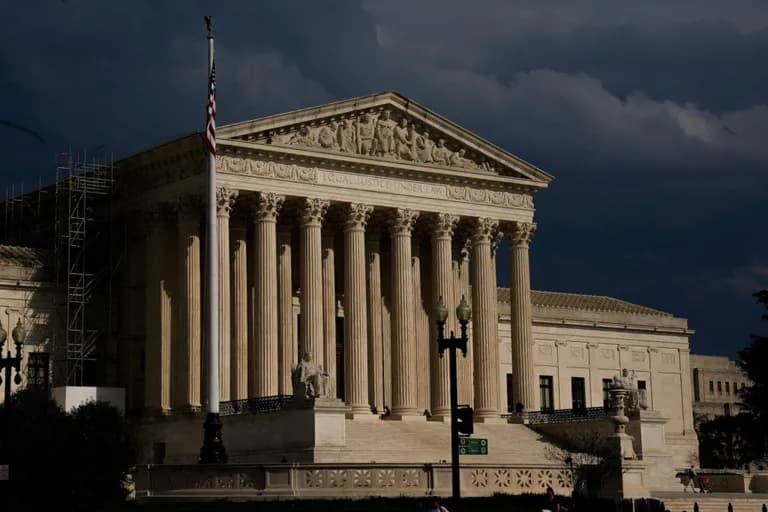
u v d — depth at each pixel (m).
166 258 118.06
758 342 131.00
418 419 122.69
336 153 119.06
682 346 177.88
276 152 115.50
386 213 125.06
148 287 118.62
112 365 122.94
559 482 90.81
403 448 107.75
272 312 114.69
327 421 97.56
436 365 127.88
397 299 123.31
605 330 169.50
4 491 76.00
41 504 77.12
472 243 130.50
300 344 117.75
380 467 83.75
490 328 129.12
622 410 113.88
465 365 131.00
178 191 115.88
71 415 83.19
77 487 78.06
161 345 116.38
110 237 123.06
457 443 70.19
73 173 122.62
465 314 72.69
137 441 106.50
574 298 175.25
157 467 86.50
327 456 96.75
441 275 126.56
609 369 169.12
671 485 113.44
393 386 122.94
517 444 117.50
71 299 121.25
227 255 113.06
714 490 122.50
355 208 120.88
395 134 124.44
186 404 112.75
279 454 99.88
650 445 113.31
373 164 121.69
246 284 118.69
